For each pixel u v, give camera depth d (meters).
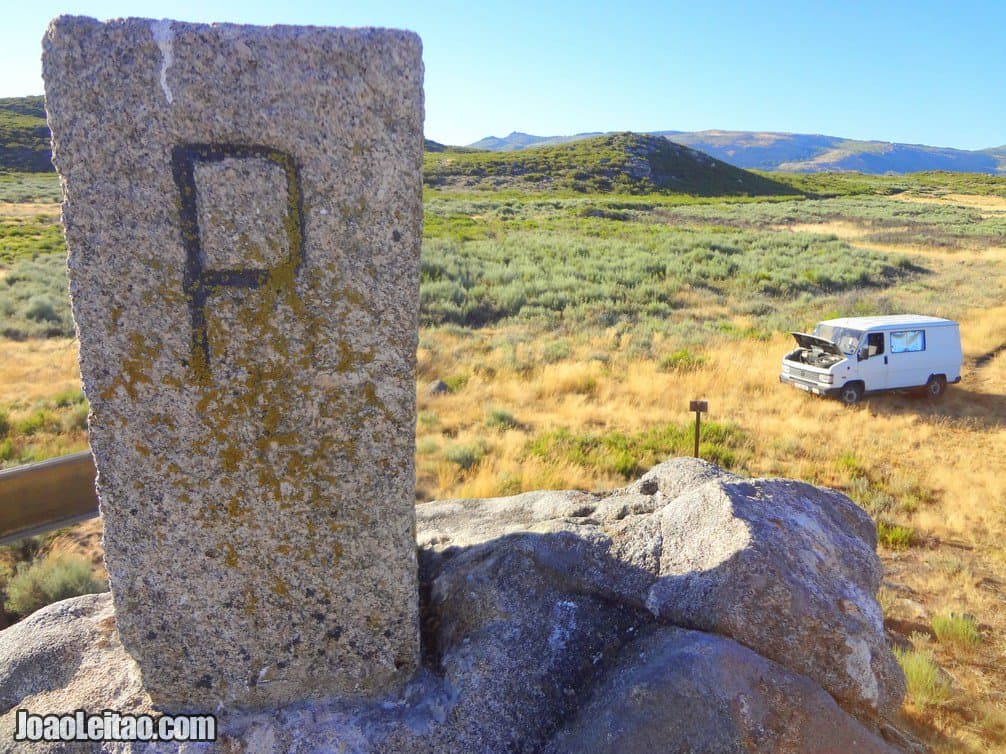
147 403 2.14
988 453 9.87
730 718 2.13
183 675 2.42
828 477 8.67
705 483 3.15
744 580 2.46
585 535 2.92
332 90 1.97
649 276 23.34
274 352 2.13
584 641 2.56
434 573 3.20
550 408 11.20
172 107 1.92
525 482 7.60
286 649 2.43
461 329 16.16
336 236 2.08
